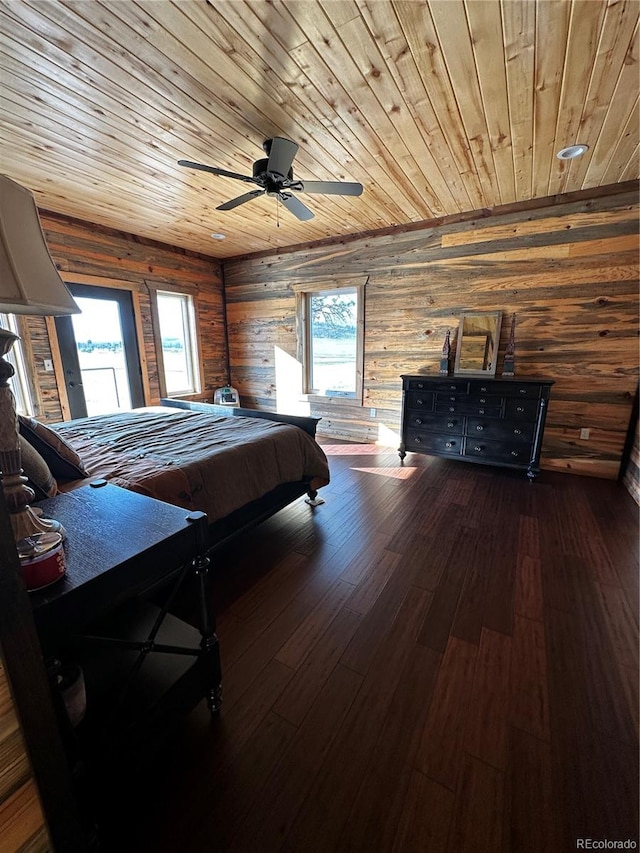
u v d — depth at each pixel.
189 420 2.99
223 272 5.72
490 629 1.71
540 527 2.64
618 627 1.71
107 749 0.94
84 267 4.05
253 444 2.32
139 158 2.63
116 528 1.07
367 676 1.47
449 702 1.36
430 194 3.31
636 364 3.33
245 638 1.67
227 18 1.49
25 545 0.81
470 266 3.88
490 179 3.01
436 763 1.16
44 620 0.75
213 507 1.95
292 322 5.23
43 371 3.82
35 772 0.68
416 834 0.99
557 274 3.51
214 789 1.09
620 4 1.46
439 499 3.13
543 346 3.67
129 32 1.55
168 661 1.21
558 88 1.92
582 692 1.40
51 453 1.62
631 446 3.36
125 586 0.91
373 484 3.48
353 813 1.04
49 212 3.70
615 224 3.23
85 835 0.84
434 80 1.87
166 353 5.13
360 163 2.72
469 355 3.96
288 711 1.33
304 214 2.92
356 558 2.29
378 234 4.33
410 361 4.42
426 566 2.20
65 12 1.44
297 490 2.77
